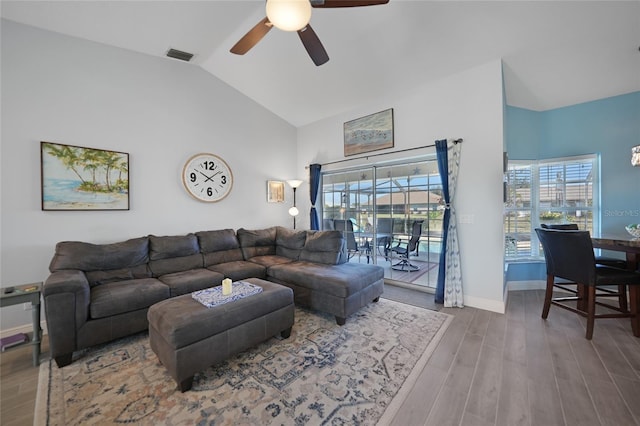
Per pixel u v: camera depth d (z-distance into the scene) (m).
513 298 3.45
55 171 2.75
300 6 1.60
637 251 2.28
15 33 2.56
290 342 2.37
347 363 2.04
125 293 2.40
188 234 3.61
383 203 4.29
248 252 4.10
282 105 4.69
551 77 3.19
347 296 2.71
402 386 1.77
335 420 1.49
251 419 1.51
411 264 3.98
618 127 3.31
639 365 1.95
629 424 1.44
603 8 2.26
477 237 3.13
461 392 1.70
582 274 2.43
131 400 1.67
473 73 3.14
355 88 3.87
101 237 3.06
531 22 2.46
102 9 2.57
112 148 3.13
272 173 4.95
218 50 3.52
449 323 2.71
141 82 3.36
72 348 2.09
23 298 2.02
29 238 2.62
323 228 5.16
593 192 3.50
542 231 2.79
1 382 1.86
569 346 2.23
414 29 2.74
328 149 4.84
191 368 1.77
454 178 3.25
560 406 1.57
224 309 1.99
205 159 3.97
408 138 3.73
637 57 2.78
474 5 2.38
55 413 1.56
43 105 2.69
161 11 2.68
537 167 3.87
